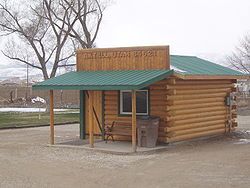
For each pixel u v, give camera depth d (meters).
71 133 23.73
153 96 17.91
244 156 15.16
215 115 20.55
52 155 16.45
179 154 16.05
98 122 19.53
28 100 56.88
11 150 17.75
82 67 19.84
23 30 40.53
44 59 40.62
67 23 40.12
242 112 37.91
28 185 11.76
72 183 11.98
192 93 18.98
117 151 16.55
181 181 11.78
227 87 21.38
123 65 18.62
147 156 15.81
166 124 17.69
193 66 19.89
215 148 17.42
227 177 12.02
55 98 55.94
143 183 11.77
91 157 15.90
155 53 17.78
